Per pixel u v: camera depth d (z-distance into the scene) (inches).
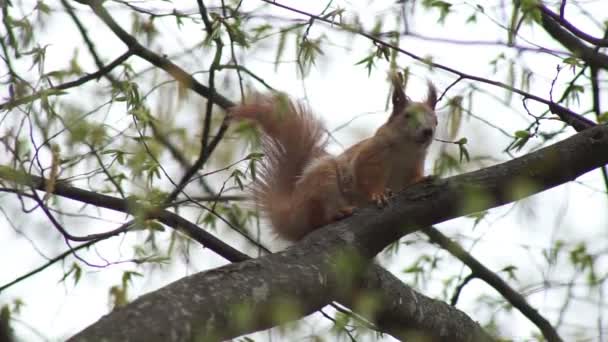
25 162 319.3
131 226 340.2
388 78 361.4
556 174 327.3
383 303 332.2
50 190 303.3
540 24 324.5
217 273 260.2
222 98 403.2
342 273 294.4
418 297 351.3
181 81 348.2
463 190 323.0
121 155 335.6
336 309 339.0
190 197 370.9
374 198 341.1
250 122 342.6
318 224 420.5
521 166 326.6
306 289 278.5
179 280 252.2
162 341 228.2
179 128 354.9
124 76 362.6
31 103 309.6
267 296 264.2
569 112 351.6
